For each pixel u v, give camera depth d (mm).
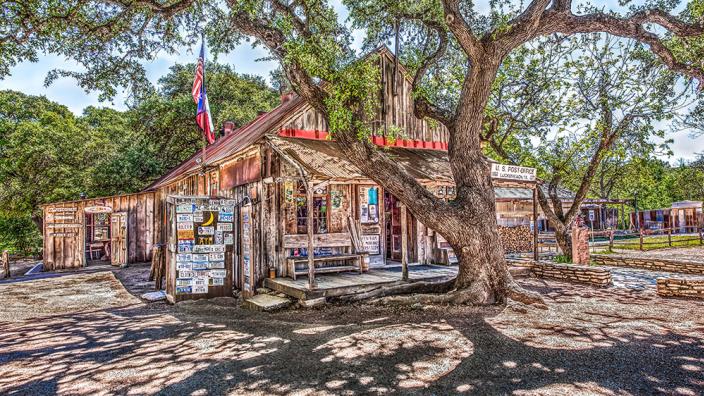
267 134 9414
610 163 15047
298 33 8266
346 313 7605
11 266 19359
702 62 9562
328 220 10516
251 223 9352
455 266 11469
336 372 4617
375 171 8125
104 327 7164
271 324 6953
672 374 4430
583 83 13047
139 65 11211
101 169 22562
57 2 8453
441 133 12805
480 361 4855
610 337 5750
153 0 8828
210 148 17797
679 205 31344
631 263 13703
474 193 8305
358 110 8680
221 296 9500
